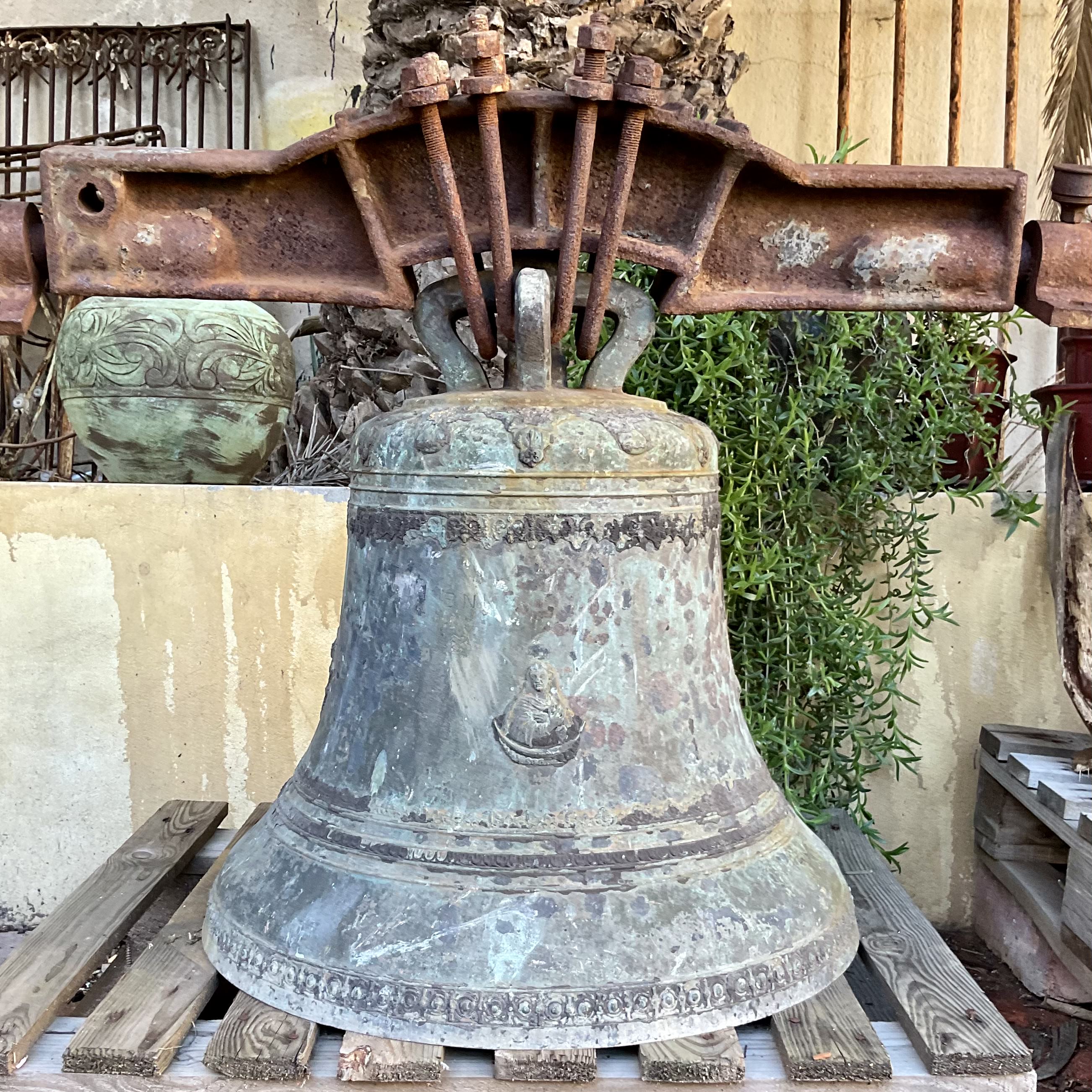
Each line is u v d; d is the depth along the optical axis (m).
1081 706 1.99
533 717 1.12
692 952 1.08
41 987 1.22
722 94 2.52
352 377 2.81
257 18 3.93
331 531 2.20
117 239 1.14
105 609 2.23
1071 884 1.78
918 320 2.11
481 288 1.15
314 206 1.17
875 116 3.30
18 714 2.26
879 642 2.05
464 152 1.15
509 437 1.12
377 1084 1.05
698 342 2.05
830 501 2.16
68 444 3.50
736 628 2.17
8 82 3.98
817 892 1.22
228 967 1.17
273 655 2.22
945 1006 1.19
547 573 1.13
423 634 1.17
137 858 1.64
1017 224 1.16
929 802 2.24
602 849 1.12
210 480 2.50
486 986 1.04
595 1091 1.04
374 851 1.14
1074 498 2.05
